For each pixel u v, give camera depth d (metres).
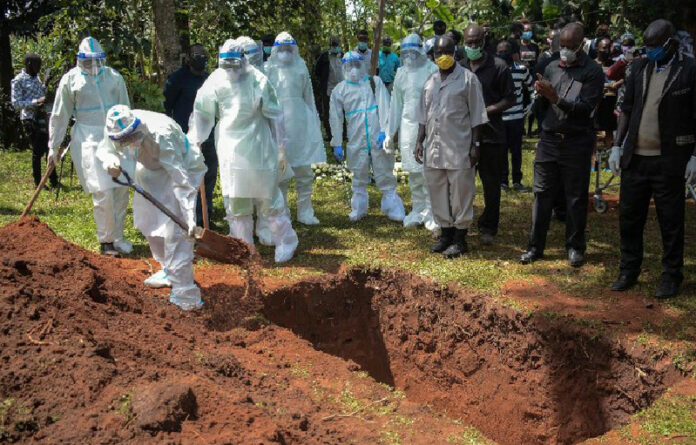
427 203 8.72
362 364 7.41
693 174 5.95
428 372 7.06
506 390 6.38
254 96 6.93
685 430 4.55
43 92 10.85
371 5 16.67
